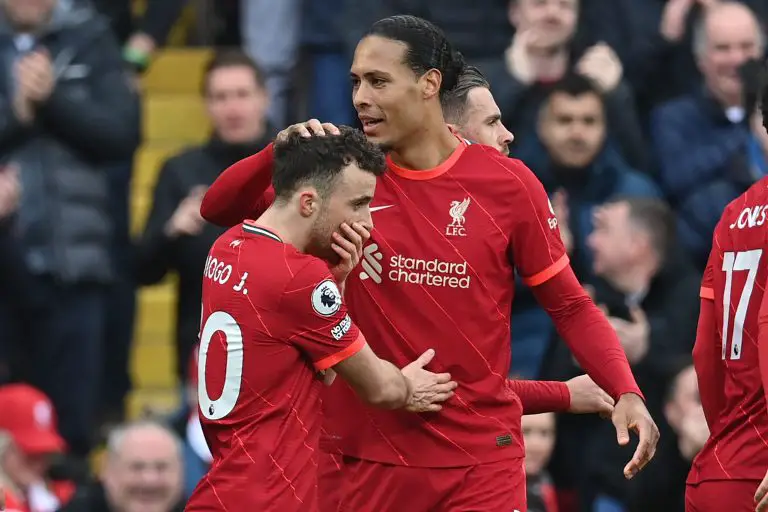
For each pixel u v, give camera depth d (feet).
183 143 123.24
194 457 89.04
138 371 112.78
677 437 84.64
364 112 58.03
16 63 97.81
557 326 60.34
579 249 91.81
